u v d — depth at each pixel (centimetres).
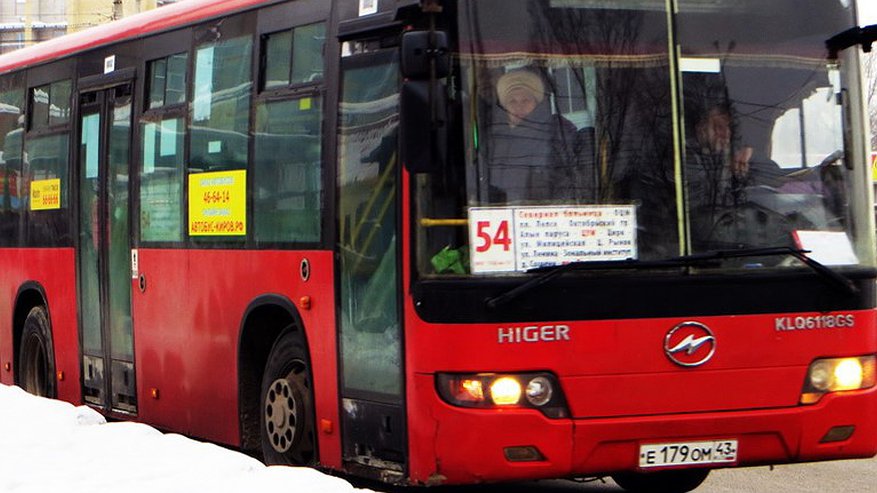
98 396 1523
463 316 964
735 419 991
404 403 1005
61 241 1598
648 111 993
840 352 1019
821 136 1026
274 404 1194
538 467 966
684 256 984
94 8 7319
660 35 1001
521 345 964
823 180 1023
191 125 1330
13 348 1725
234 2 1270
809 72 1026
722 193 1000
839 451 1023
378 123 1044
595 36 990
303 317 1141
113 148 1487
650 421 977
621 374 976
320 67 1132
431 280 969
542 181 973
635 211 985
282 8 1193
